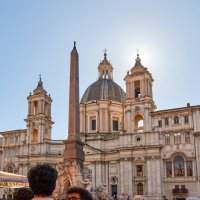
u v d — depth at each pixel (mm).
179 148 73625
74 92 50000
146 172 75438
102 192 47875
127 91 84000
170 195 72062
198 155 71375
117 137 84000
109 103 95188
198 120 73562
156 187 73125
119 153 79562
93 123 94938
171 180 72625
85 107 96438
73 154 47062
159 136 76500
